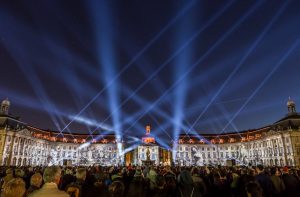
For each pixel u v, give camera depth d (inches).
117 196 365.1
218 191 744.3
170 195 490.6
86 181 537.3
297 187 610.5
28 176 689.0
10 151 4379.9
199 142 6353.3
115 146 6131.9
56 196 274.7
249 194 298.4
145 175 919.7
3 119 4532.5
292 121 4490.7
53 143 5944.9
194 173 733.9
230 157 6048.2
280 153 4537.4
